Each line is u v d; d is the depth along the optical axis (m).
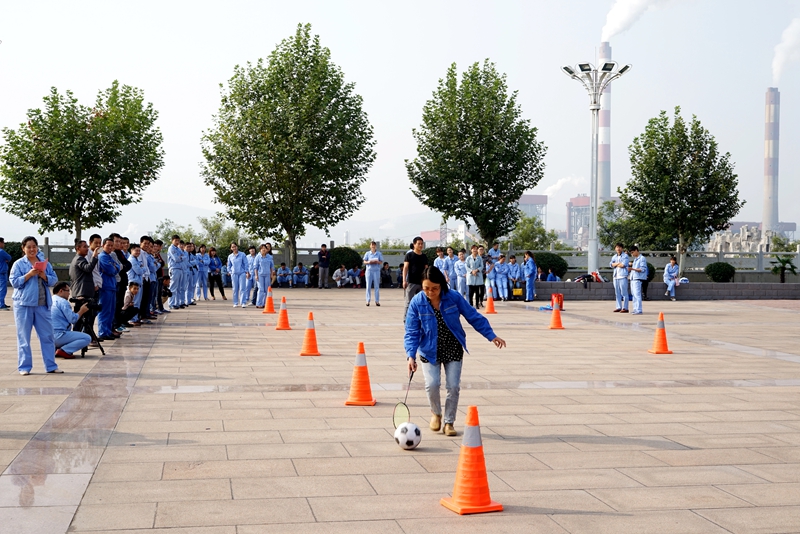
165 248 42.44
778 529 4.77
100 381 9.66
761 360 12.54
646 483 5.71
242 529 4.63
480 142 39.25
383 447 6.65
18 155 35.62
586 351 13.52
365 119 39.28
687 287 30.23
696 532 4.71
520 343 14.77
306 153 36.12
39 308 10.13
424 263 13.29
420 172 39.88
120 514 4.86
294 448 6.56
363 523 4.77
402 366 11.30
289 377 10.20
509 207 40.38
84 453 6.28
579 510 5.08
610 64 29.80
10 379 9.74
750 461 6.35
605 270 41.16
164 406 8.19
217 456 6.26
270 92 37.62
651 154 42.50
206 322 18.19
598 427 7.51
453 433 7.10
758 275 43.66
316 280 37.22
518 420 7.80
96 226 38.16
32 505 5.00
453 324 7.11
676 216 41.53
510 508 5.11
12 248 36.00
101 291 14.05
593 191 30.58
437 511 5.02
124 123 37.53
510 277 28.38
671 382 10.23
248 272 23.55
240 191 37.53
